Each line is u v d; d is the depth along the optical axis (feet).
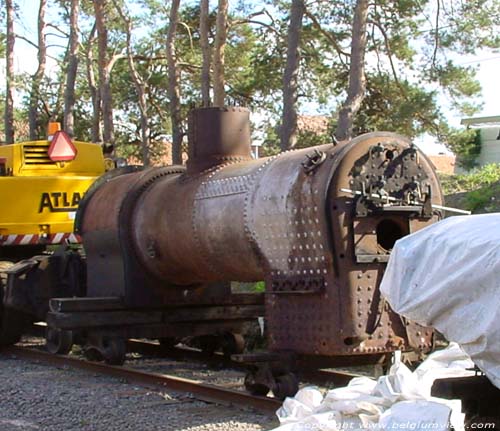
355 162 26.12
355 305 25.75
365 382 22.17
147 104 120.67
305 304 26.76
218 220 30.30
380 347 26.00
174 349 40.40
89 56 109.19
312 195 26.17
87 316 34.96
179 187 33.60
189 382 30.09
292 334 27.14
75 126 120.47
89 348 36.29
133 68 99.96
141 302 35.70
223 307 37.42
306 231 26.43
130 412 26.99
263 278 30.37
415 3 75.15
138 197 36.09
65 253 40.60
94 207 38.24
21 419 26.35
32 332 46.91
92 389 30.94
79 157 46.24
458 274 17.22
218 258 31.14
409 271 18.43
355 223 25.91
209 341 38.96
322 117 97.96
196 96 111.14
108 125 86.63
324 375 31.63
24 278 39.42
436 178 27.61
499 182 65.10
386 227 27.20
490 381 17.84
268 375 27.32
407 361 26.78
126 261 35.70
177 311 36.65
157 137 124.26
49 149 44.93
